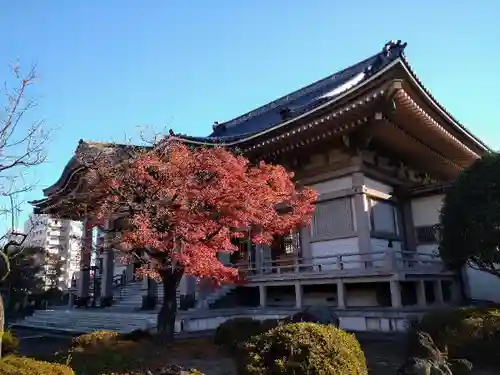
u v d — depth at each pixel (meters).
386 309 15.45
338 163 20.36
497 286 19.39
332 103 17.81
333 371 7.12
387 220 21.19
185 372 9.52
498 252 12.92
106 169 12.51
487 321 11.03
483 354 10.48
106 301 25.86
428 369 8.38
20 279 35.09
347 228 19.66
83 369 10.42
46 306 32.97
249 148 21.22
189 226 11.69
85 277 28.16
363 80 16.64
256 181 13.41
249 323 14.24
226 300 20.77
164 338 13.18
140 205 12.00
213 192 11.94
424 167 25.19
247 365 7.62
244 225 13.27
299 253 21.45
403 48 15.93
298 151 21.11
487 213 12.87
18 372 7.56
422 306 16.31
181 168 12.31
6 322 26.70
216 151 13.34
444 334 11.16
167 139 13.49
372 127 18.38
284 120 19.61
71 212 15.73
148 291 22.23
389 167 22.53
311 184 21.42
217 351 13.02
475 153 23.81
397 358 11.70
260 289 19.91
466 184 13.84
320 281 17.78
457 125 20.66
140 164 12.03
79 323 21.23
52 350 15.47
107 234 14.55
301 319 12.66
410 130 19.75
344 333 8.20
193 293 20.42
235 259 23.69
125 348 12.28
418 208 22.33
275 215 15.07
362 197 19.36
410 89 17.11
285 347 7.60
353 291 18.27
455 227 14.01
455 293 20.00
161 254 12.73
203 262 11.91
